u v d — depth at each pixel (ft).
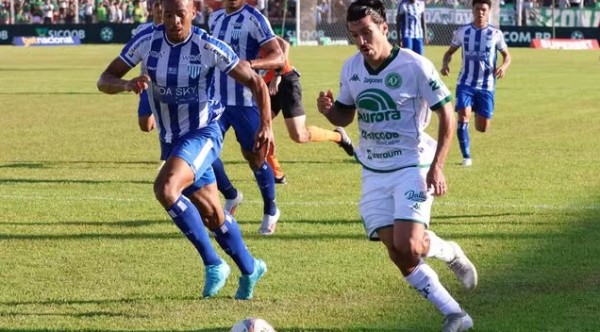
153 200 73.72
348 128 123.75
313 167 90.79
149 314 45.52
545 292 48.88
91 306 46.80
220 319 44.73
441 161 41.39
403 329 42.93
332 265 54.54
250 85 46.83
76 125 123.44
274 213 62.64
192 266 54.49
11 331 42.88
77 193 76.74
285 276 52.21
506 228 63.72
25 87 177.37
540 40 320.70
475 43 94.17
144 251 57.98
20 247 58.95
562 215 67.82
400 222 41.06
